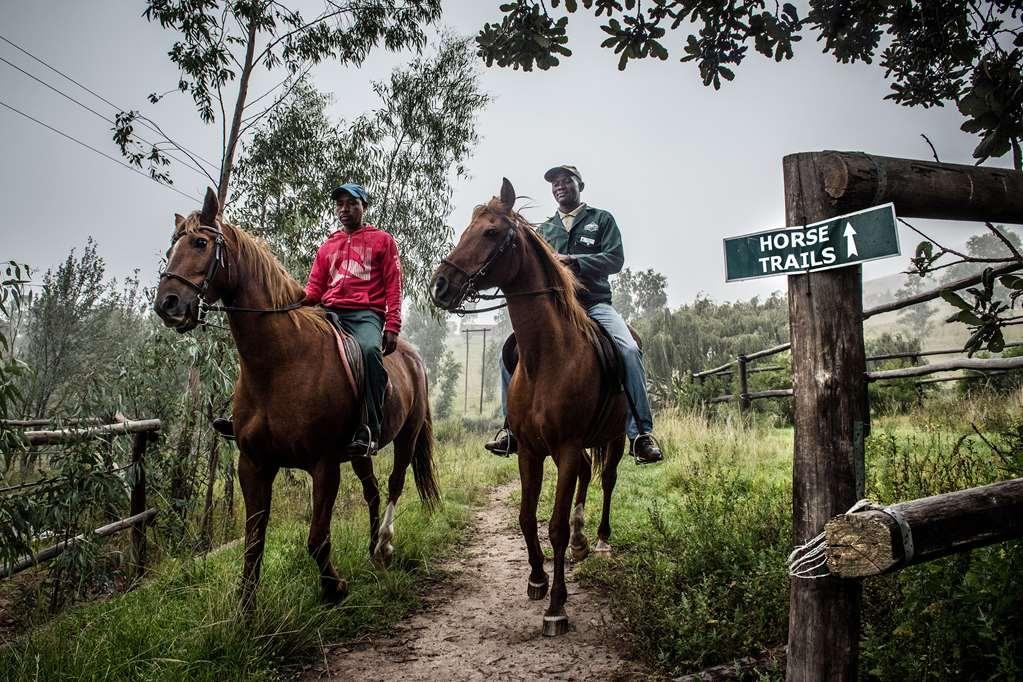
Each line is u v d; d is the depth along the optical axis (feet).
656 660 9.47
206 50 26.63
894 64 9.34
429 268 44.21
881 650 7.34
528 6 9.06
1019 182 6.75
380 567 14.46
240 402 11.86
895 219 5.52
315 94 35.24
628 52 9.29
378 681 9.86
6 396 10.14
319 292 14.17
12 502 11.03
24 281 10.20
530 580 13.01
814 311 6.28
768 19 8.93
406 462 17.02
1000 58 6.16
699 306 79.71
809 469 6.26
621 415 14.15
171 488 17.75
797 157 6.43
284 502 21.02
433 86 43.78
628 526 17.42
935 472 11.46
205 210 11.27
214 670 9.24
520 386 12.41
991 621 6.67
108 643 9.47
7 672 8.70
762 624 9.23
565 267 12.98
